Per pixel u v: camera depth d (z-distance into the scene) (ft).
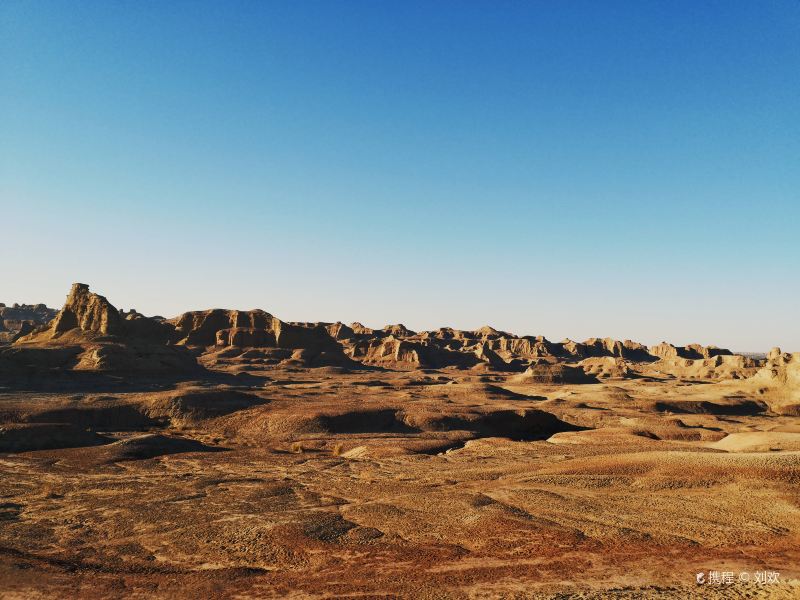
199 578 79.61
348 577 79.05
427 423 271.69
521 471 144.87
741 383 442.09
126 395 316.60
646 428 263.08
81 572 82.17
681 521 99.60
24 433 201.57
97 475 157.38
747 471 123.03
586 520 101.50
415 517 105.50
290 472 160.56
